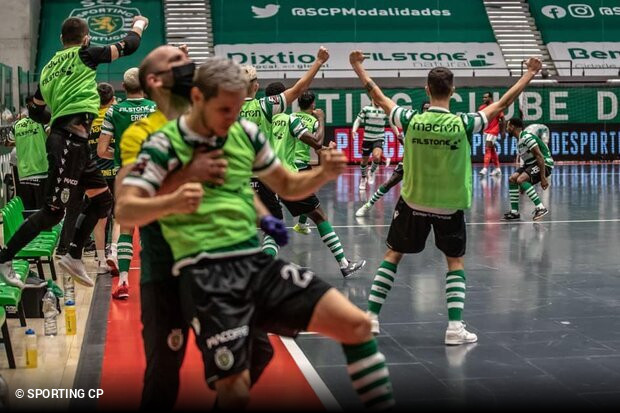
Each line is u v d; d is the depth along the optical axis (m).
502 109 6.21
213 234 3.57
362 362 3.66
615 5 29.69
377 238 11.67
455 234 6.28
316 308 3.58
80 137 6.71
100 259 9.38
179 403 4.94
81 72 6.72
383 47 27.88
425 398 5.11
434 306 7.64
